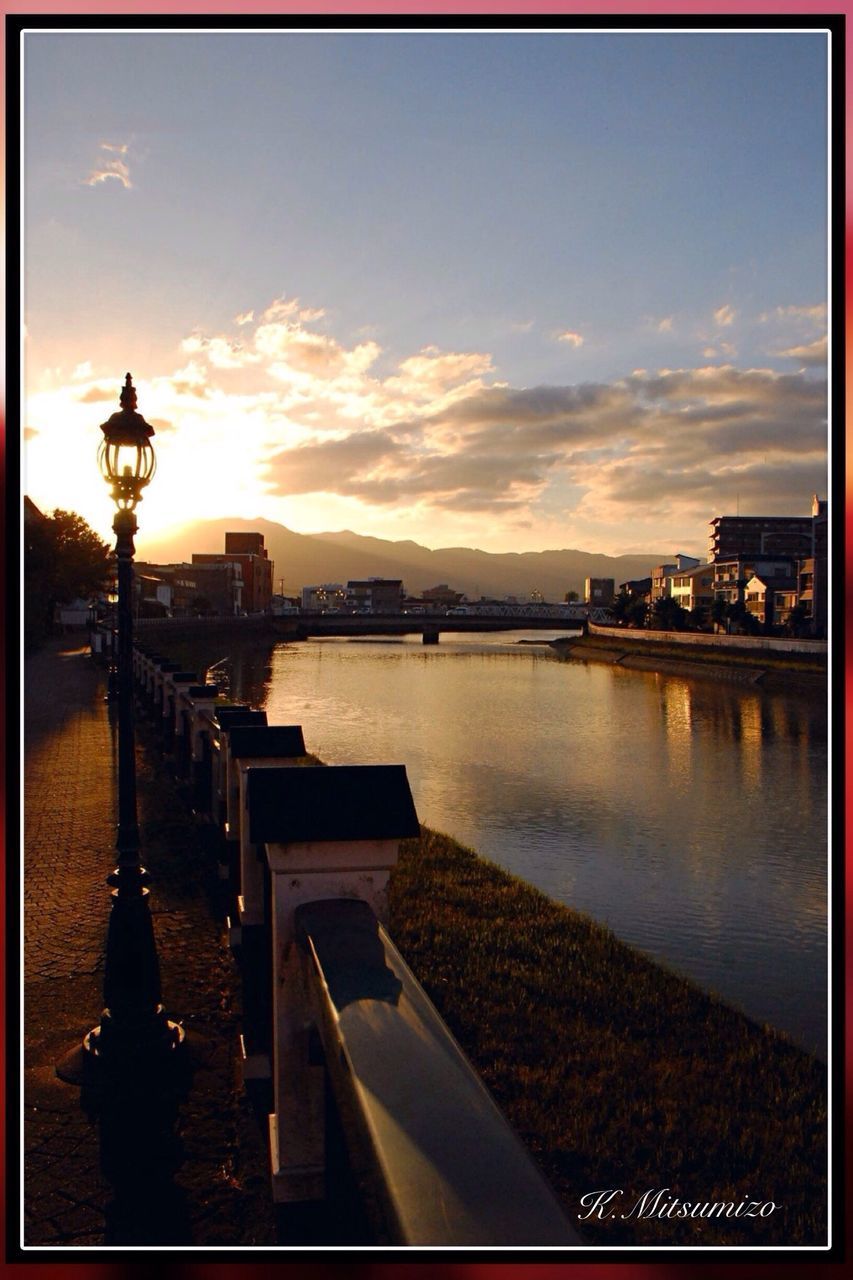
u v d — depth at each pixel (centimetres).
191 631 7088
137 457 500
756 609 7750
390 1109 147
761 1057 570
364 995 193
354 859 283
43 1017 518
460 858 1103
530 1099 483
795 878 1523
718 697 4816
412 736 3198
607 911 1312
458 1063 165
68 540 5903
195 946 637
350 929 244
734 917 1292
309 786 285
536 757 2836
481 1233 120
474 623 10706
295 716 3672
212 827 886
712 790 2386
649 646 7562
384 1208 129
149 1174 366
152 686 1770
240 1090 438
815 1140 464
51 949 628
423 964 680
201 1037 496
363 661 7475
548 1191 130
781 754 3014
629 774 2600
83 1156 380
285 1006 304
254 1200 348
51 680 2798
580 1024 592
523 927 814
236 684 4900
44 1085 440
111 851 886
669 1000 657
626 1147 444
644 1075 525
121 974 462
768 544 9781
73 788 1189
